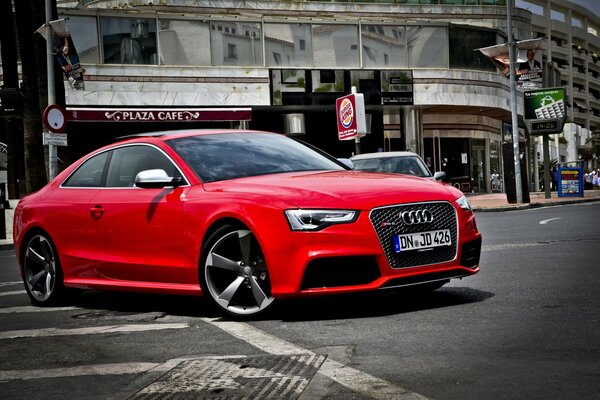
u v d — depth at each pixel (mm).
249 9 36688
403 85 32125
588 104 97625
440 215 5355
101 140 29812
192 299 6555
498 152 40938
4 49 20344
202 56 29953
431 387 3266
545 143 32625
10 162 27938
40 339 4992
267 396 3262
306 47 31422
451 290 6188
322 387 3354
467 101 33344
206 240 5535
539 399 3016
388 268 5055
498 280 6688
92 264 6363
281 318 5262
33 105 20266
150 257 5918
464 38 33719
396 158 14281
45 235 6824
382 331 4578
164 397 3352
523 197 27281
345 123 21531
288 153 6410
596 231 12289
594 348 3832
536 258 8484
